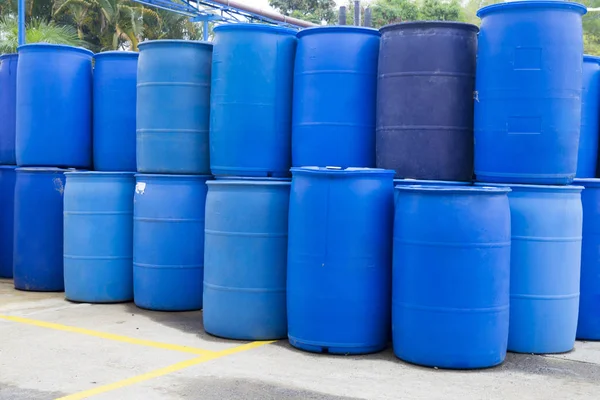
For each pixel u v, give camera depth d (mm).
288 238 5699
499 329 5137
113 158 8086
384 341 5555
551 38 5551
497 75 5664
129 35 23109
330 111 6105
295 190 5578
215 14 14750
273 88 6410
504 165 5652
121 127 8047
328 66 6113
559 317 5539
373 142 6270
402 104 5957
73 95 8266
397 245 5309
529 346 5539
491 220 5062
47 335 6016
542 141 5551
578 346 5859
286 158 6516
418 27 5922
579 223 5648
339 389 4527
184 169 7145
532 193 5504
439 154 5922
